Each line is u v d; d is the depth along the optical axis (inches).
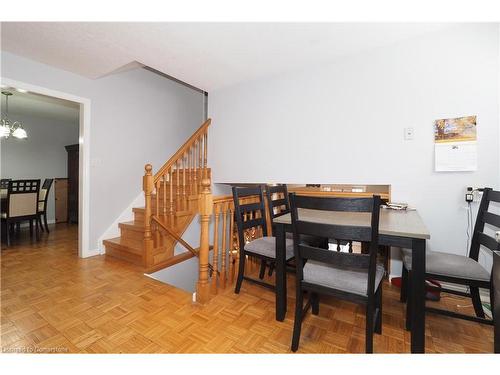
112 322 61.6
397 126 87.7
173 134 157.9
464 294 65.0
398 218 64.4
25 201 143.6
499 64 73.0
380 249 103.8
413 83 84.8
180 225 117.6
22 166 192.1
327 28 78.1
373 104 92.0
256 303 72.1
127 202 131.6
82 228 113.1
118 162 127.0
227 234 89.3
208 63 102.3
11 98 144.9
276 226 63.2
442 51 80.2
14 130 158.7
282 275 62.5
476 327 60.4
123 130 129.2
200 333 57.6
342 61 97.6
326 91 101.3
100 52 91.3
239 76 116.6
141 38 82.0
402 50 86.4
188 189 128.8
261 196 86.9
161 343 53.8
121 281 86.6
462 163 77.7
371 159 92.7
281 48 90.1
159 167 148.9
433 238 82.4
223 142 132.5
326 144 102.0
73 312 66.1
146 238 100.7
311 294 63.7
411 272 48.3
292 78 109.7
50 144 206.5
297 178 109.3
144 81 139.9
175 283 112.0
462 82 77.6
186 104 167.5
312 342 54.6
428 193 83.1
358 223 58.2
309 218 64.5
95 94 116.5
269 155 117.3
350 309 69.0
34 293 76.9
